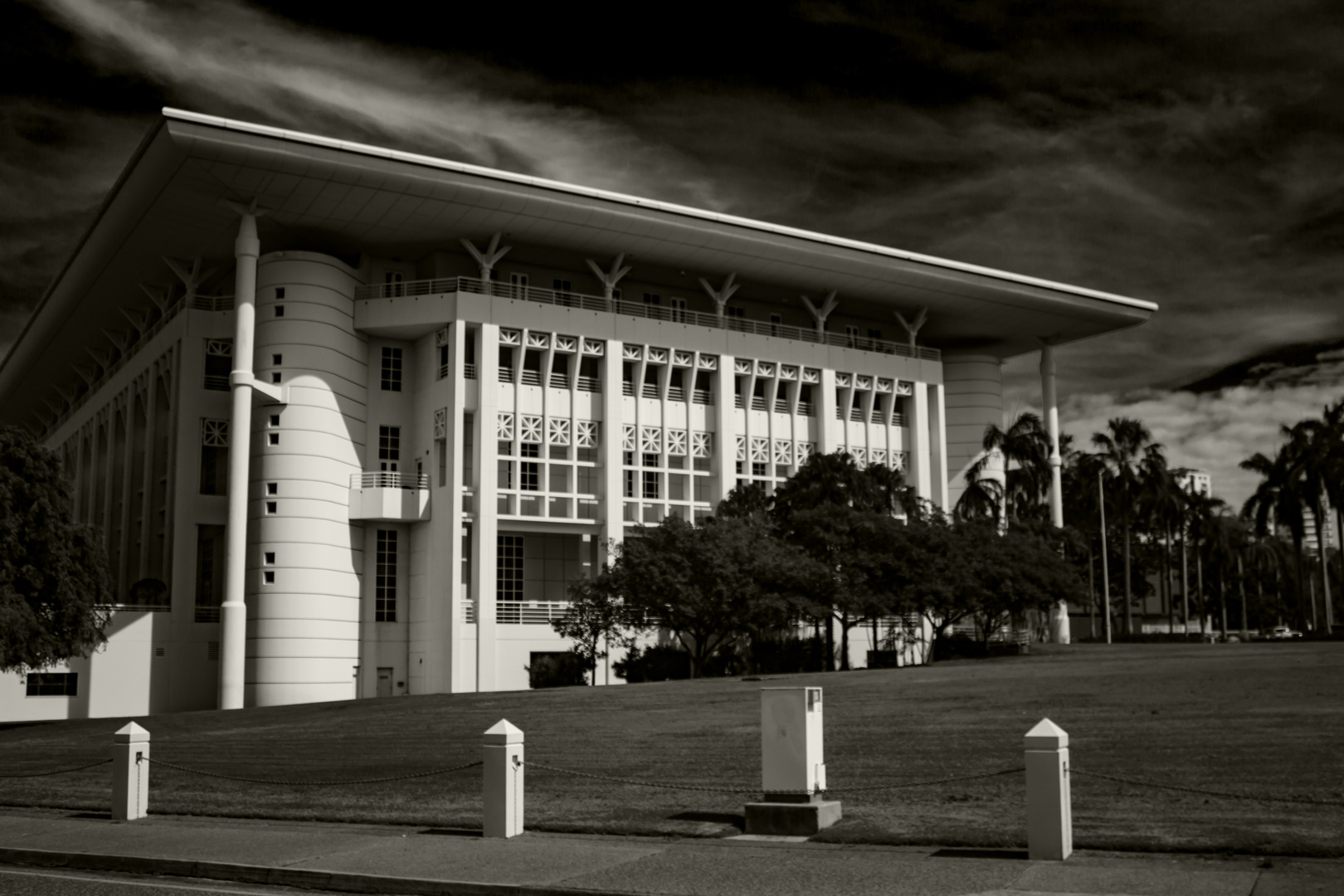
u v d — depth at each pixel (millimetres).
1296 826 13672
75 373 91938
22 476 43500
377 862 14289
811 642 62125
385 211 59906
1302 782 15867
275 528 58656
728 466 69125
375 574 62531
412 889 13164
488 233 63031
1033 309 78875
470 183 58656
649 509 66750
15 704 55500
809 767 15211
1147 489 91438
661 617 53719
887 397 76500
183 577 60688
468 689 59375
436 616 60531
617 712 31109
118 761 19094
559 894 12406
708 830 15484
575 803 18094
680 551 53625
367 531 62906
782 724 15367
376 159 56469
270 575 58438
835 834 14711
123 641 58469
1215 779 16453
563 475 65188
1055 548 70875
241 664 55812
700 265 69062
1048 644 76938
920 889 11734
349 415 62000
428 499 62000
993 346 87375
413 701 40938
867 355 75438
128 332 78875
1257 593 134000
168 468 64812
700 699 33438
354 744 27625
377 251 64812
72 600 42781
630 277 70562
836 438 73875
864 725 25359
